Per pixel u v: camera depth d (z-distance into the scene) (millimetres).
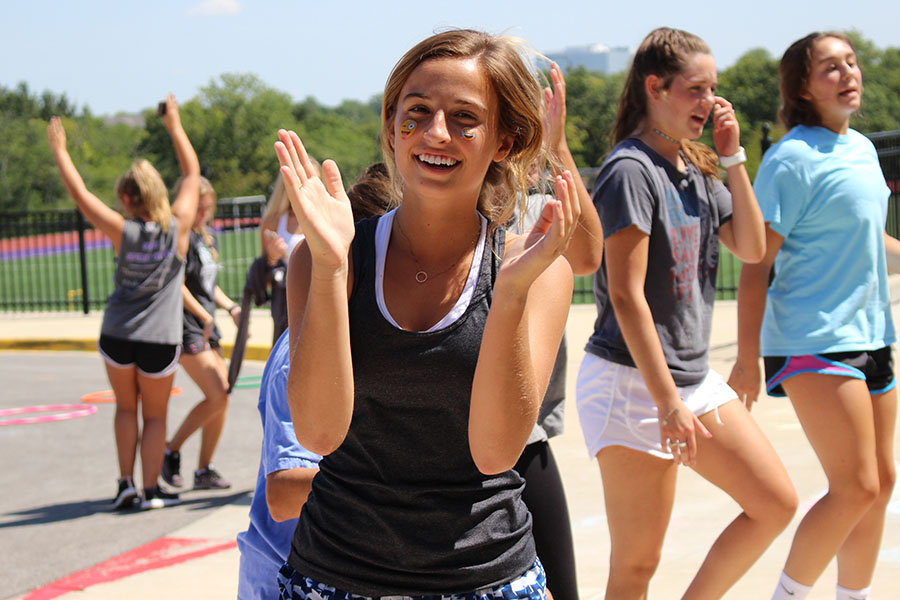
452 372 2000
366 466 2062
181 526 5773
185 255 6316
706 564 3283
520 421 1951
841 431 3469
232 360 6152
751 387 3688
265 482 2582
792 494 3188
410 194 2096
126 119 97000
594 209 3223
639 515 3350
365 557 2051
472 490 2051
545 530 2949
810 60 3709
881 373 3600
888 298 3676
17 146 75438
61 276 29797
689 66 3393
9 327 15688
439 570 2035
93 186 75750
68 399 10336
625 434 3326
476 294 2057
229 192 75688
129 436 6266
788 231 3590
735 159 3496
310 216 1895
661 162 3383
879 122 43250
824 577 4203
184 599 4516
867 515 3656
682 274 3332
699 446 3225
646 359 3174
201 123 76188
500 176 2234
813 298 3564
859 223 3539
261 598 2680
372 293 2062
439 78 2045
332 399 1966
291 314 2119
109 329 6172
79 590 4703
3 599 4629
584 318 13281
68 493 6664
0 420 8984
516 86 2090
